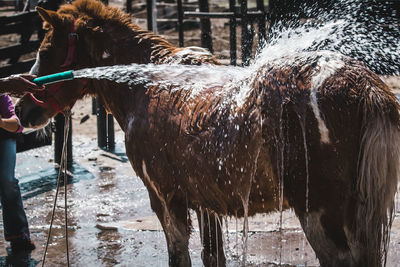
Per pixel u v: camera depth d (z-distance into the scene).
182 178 3.26
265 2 14.33
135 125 3.49
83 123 9.23
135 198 5.93
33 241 4.82
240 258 4.25
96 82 3.88
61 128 7.13
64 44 3.83
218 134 2.95
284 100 2.67
